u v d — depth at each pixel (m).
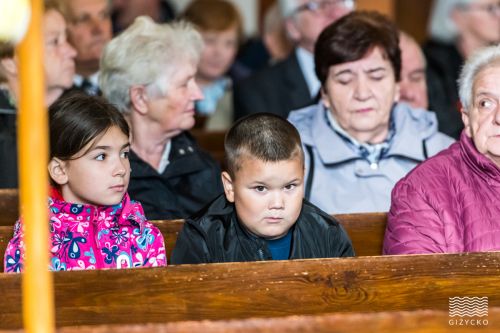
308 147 7.62
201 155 7.77
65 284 5.27
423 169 6.48
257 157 5.68
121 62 7.45
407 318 4.64
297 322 4.55
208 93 11.95
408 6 14.75
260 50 13.22
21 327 5.24
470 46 11.42
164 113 7.46
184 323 4.54
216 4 11.89
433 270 5.53
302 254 6.00
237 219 5.99
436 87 9.82
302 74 10.19
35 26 4.02
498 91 6.26
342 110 7.48
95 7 9.24
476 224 6.29
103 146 5.97
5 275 5.25
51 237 5.98
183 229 5.99
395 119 7.75
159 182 7.47
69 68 8.20
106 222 6.10
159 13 13.03
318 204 7.53
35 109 4.06
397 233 6.37
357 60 7.35
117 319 5.31
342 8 10.08
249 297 5.37
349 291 5.45
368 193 7.54
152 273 5.32
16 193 6.96
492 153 6.26
